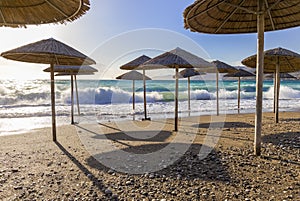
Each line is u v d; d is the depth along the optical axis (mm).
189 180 3135
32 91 17953
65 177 3309
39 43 5215
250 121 8812
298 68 9812
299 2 4418
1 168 3709
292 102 19828
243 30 5496
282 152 4262
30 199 2639
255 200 2529
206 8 4266
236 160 3902
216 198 2602
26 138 6328
